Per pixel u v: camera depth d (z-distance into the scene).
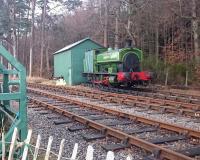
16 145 6.27
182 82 27.48
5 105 9.91
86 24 54.28
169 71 28.59
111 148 8.11
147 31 38.12
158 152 7.39
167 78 28.41
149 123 10.80
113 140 9.06
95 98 19.06
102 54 26.97
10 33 56.31
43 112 14.09
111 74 24.67
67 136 9.72
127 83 23.73
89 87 28.72
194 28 27.89
